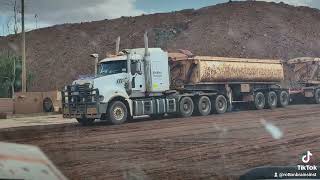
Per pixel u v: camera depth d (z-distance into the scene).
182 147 5.74
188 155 5.11
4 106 25.22
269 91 19.92
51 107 25.67
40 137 5.03
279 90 20.28
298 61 23.23
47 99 25.83
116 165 4.82
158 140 6.91
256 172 3.40
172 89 18.78
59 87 64.19
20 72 36.44
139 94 17.55
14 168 2.75
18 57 36.50
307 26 68.62
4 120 19.16
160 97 18.25
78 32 85.81
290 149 4.50
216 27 72.56
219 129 5.94
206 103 18.70
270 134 5.22
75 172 4.30
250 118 7.06
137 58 17.55
